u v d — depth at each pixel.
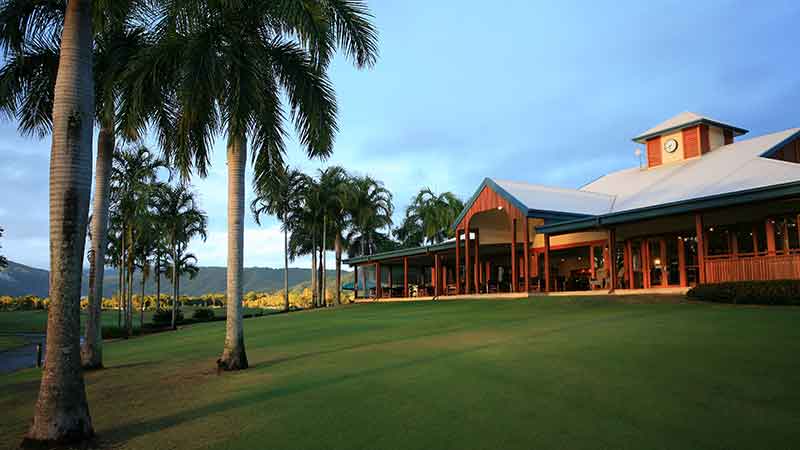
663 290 18.42
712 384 6.45
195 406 7.50
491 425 5.52
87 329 13.10
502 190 25.06
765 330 9.90
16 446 6.31
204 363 12.28
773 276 15.37
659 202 22.06
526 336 11.63
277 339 15.98
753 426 4.98
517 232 30.52
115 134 12.95
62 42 7.01
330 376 8.80
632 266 23.61
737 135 30.19
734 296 14.95
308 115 12.09
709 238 21.08
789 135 23.94
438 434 5.37
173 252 37.44
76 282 6.60
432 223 51.28
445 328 14.95
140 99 10.77
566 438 4.99
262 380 9.12
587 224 20.62
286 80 12.25
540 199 24.86
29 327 43.59
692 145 28.69
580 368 7.79
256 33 11.75
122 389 9.53
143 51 11.12
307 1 10.81
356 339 14.07
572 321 13.77
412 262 39.41
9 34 9.53
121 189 27.95
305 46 11.06
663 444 4.68
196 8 10.23
